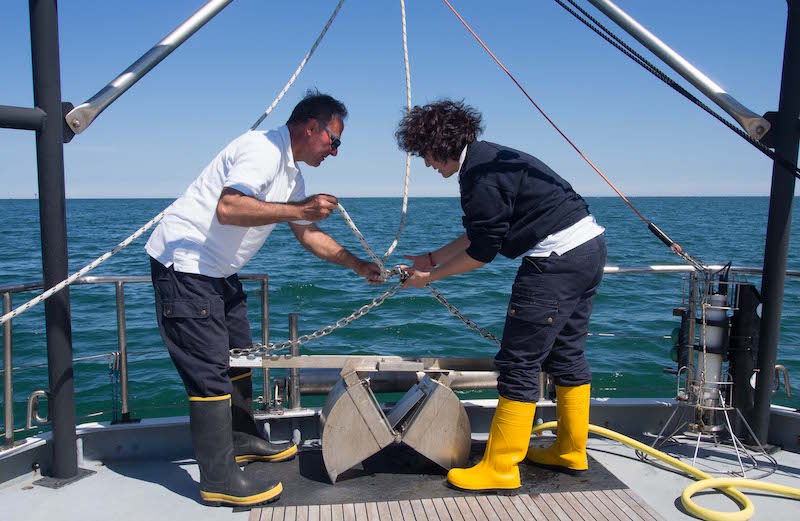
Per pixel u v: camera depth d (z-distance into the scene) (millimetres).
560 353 2779
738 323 3188
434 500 2566
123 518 2484
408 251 20156
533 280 2529
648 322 9047
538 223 2490
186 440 3152
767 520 2490
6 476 2771
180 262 2457
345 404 2678
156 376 6645
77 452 2977
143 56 2516
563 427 2844
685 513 2551
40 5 2428
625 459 3094
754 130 2570
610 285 12250
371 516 2432
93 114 2459
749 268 3281
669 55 2582
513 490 2631
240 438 2936
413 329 8695
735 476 2904
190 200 2547
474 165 2492
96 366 6953
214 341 2504
